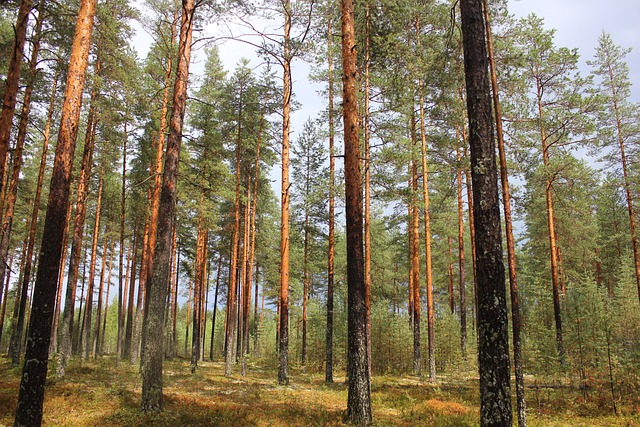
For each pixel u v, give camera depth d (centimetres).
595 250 3219
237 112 2239
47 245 770
